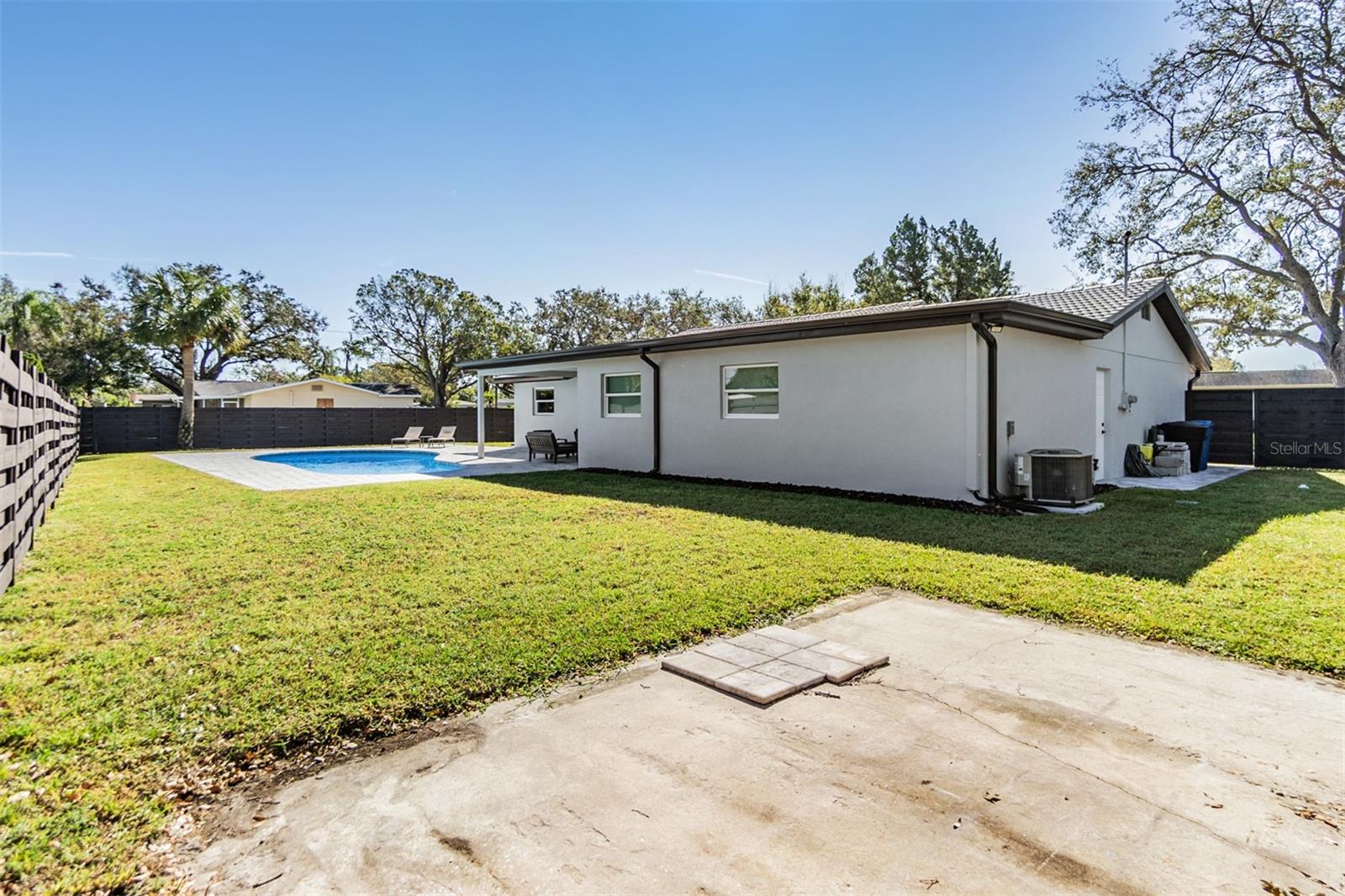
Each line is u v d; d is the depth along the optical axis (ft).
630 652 11.65
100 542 20.67
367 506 28.02
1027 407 29.94
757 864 6.30
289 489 34.24
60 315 94.38
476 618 13.28
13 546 15.90
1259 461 47.24
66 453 38.37
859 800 7.35
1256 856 6.39
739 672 10.74
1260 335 72.74
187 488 35.65
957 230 103.65
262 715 9.18
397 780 7.85
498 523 23.81
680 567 17.20
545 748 8.57
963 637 12.55
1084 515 24.38
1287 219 63.52
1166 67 61.21
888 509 25.91
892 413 29.40
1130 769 7.97
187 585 15.71
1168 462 39.06
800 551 18.97
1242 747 8.47
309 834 6.84
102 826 6.86
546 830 6.88
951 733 8.90
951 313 25.95
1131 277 72.90
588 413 46.93
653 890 5.96
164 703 9.55
